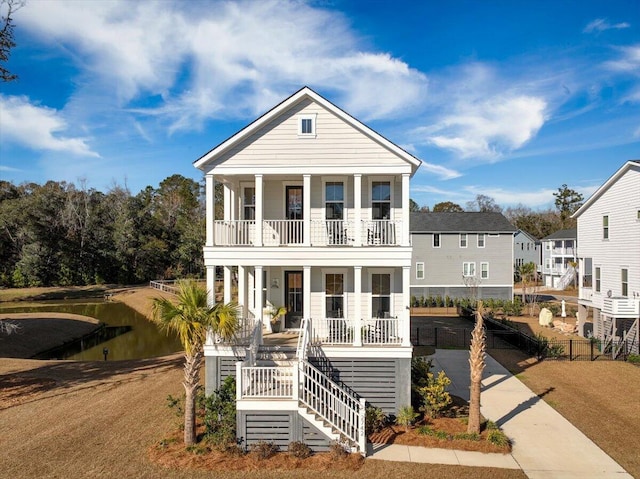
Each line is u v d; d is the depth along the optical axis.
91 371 20.06
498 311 37.53
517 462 11.33
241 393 11.98
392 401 14.19
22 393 16.69
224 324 11.61
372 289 17.28
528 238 64.81
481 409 15.14
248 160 15.28
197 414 13.77
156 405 15.04
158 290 53.62
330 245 15.23
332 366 14.33
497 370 20.06
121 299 53.06
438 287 42.12
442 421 13.80
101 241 65.56
